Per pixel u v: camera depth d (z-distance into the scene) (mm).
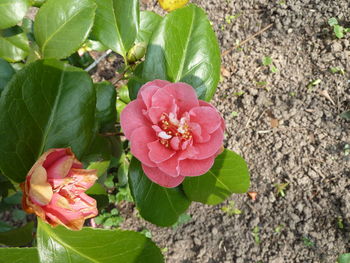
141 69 277
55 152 191
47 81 220
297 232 464
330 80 519
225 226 468
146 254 233
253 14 555
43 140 221
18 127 211
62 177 191
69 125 227
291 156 489
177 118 229
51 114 222
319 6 544
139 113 226
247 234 465
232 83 526
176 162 220
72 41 248
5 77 229
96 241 228
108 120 284
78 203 199
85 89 230
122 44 288
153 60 262
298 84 521
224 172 279
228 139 500
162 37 262
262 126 505
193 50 270
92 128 235
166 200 272
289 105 511
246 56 537
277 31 544
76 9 246
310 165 486
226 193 284
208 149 221
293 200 476
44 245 219
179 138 221
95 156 278
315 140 497
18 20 240
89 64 393
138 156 217
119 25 283
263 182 485
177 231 465
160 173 227
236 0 556
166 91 221
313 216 469
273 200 477
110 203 462
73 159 195
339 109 506
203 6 553
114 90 282
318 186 478
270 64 530
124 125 224
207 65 273
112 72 509
